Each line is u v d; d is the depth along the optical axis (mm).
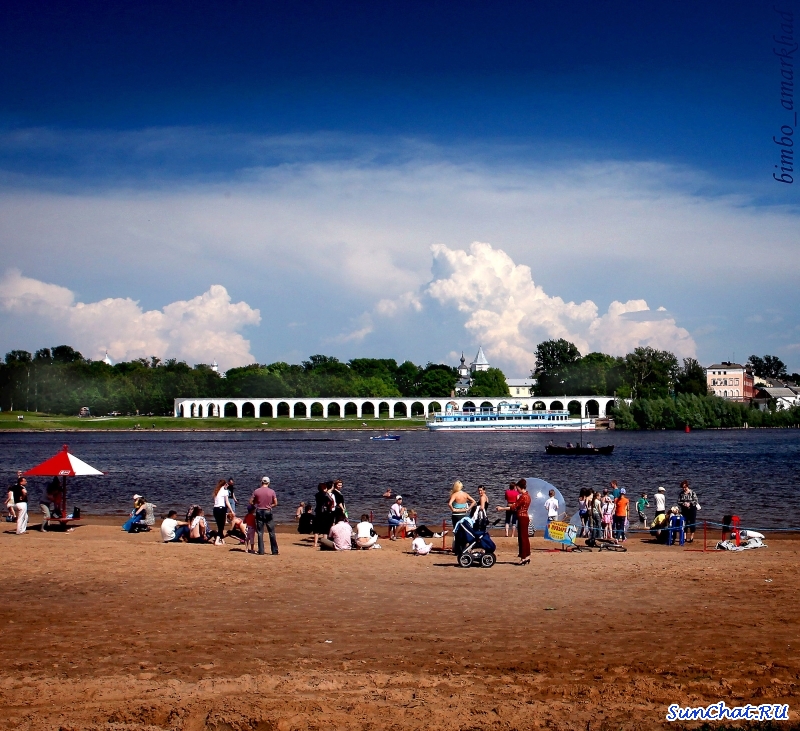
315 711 13664
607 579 25188
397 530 39250
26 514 37906
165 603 21297
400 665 16031
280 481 79750
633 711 13688
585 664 16047
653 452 127938
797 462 103500
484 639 17859
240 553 30328
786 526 46969
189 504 60781
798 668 15625
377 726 13141
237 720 13273
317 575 25531
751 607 20922
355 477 84312
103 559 28109
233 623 19203
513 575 25984
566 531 33438
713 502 59719
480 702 14102
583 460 110188
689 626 18875
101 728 13023
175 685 14820
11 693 14438
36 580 24266
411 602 21672
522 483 28906
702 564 28359
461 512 30844
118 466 102812
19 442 168625
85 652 16781
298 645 17359
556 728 13070
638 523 46750
